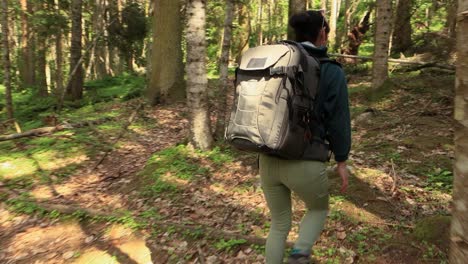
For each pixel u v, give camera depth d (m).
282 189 2.82
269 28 30.19
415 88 10.21
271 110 2.48
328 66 2.59
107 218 4.71
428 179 5.09
